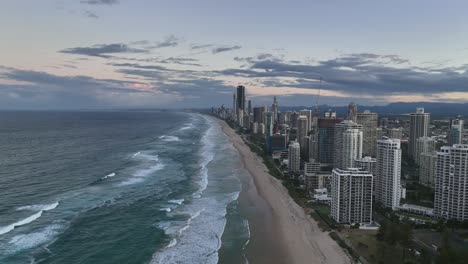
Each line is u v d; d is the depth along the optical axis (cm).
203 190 13938
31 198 11962
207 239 9362
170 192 13325
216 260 8281
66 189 13138
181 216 10906
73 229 9544
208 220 10694
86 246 8638
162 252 8512
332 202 11556
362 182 10975
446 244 8931
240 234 9888
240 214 11481
